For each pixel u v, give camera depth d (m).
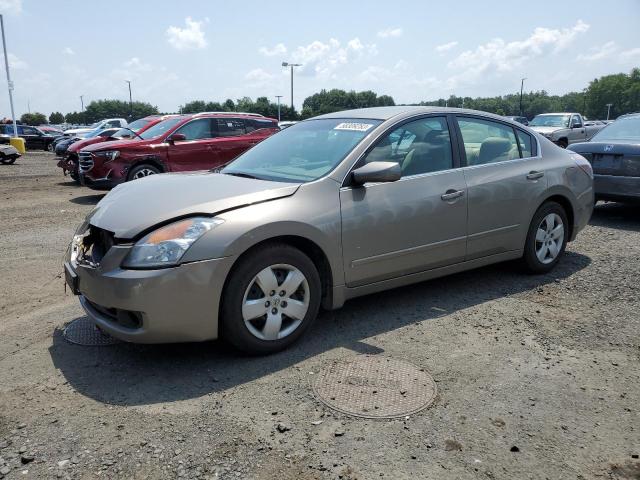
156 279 3.32
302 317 3.88
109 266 3.43
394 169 3.92
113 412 3.10
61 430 2.92
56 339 4.09
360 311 4.61
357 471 2.59
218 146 11.73
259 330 3.74
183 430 2.92
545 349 3.88
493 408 3.12
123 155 10.77
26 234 7.86
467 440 2.82
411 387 3.35
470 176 4.77
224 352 3.85
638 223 7.98
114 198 4.06
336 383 3.40
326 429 2.91
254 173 4.45
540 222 5.37
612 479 2.55
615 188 7.70
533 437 2.85
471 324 4.32
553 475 2.57
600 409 3.12
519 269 5.53
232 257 3.48
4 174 17.08
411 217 4.34
